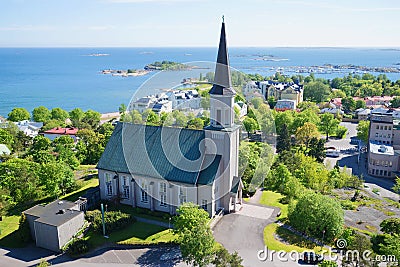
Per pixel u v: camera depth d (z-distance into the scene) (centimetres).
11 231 4988
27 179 5803
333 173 7238
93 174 7256
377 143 9344
